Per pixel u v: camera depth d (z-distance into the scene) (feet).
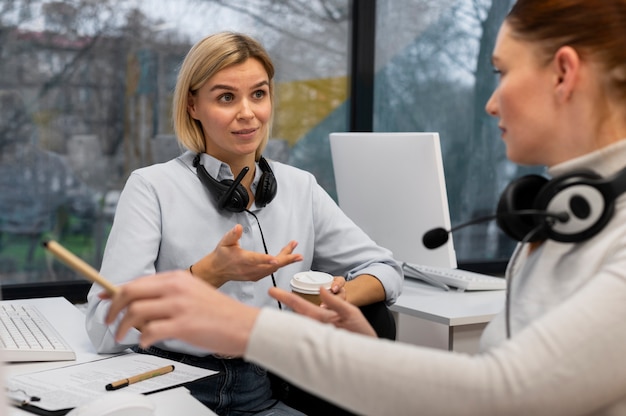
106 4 8.21
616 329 2.28
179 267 5.62
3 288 7.81
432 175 6.65
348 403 2.38
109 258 5.40
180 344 5.36
